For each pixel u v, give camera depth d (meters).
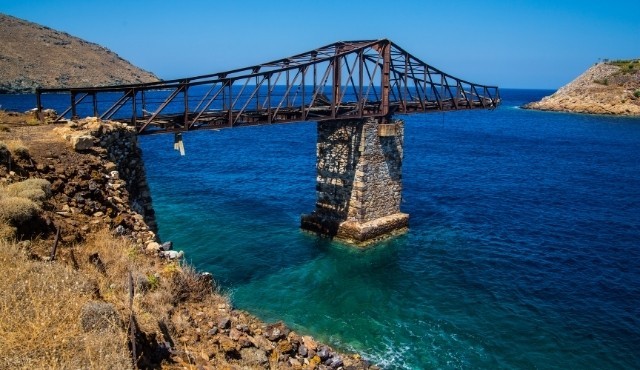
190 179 49.47
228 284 24.94
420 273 27.48
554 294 24.98
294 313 22.27
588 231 35.28
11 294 9.39
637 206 42.38
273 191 45.09
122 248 13.70
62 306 9.44
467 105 44.72
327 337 20.30
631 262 29.41
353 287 25.38
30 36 193.88
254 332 14.36
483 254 30.44
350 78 30.86
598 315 22.86
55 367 7.71
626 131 102.50
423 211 40.00
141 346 9.53
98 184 15.86
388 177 33.94
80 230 13.59
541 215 39.28
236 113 26.56
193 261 27.70
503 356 19.42
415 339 20.42
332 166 33.22
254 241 31.62
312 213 34.78
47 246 12.05
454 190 47.78
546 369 18.72
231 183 48.03
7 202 12.07
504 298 24.45
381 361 18.64
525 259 29.70
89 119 19.16
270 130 106.88
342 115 31.06
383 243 32.16
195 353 11.30
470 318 22.36
